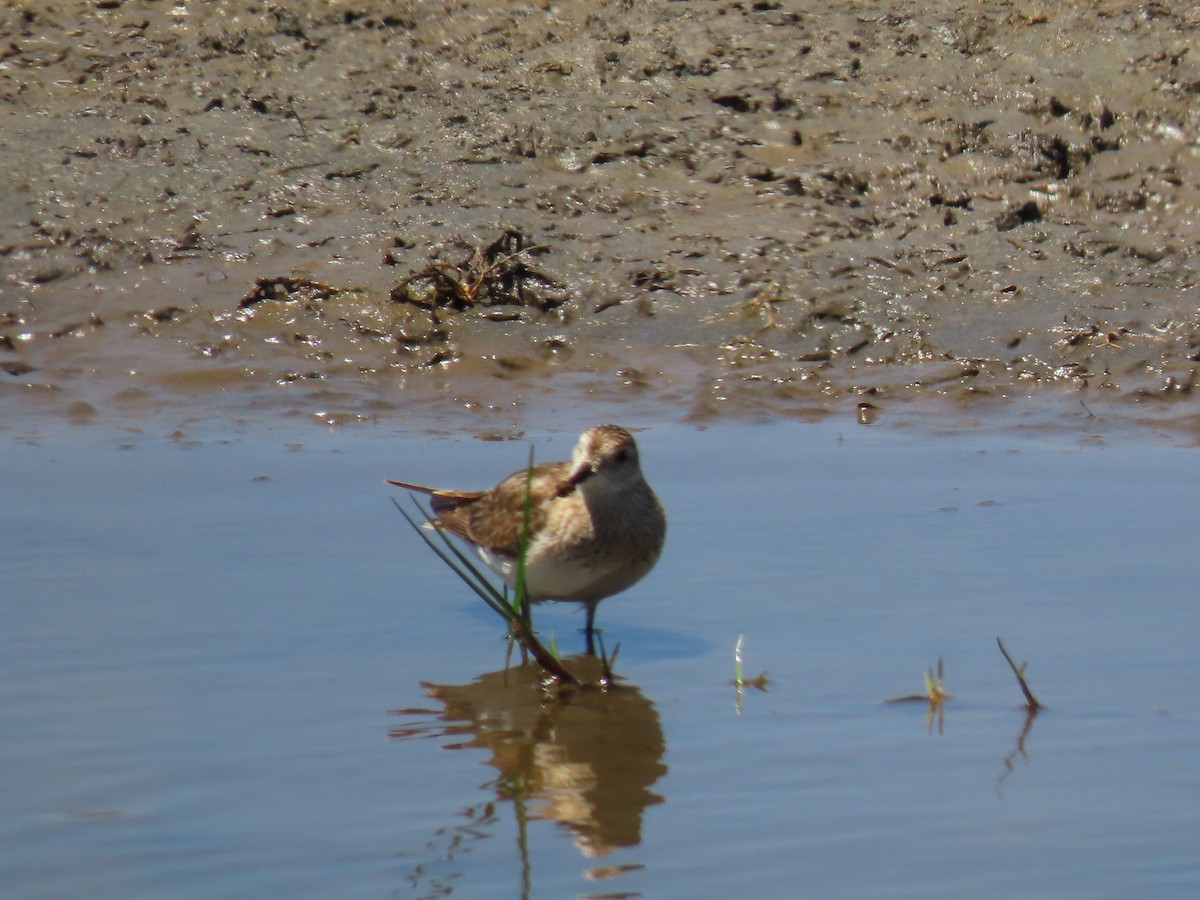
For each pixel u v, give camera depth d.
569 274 19.77
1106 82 22.47
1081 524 14.15
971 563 13.24
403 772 9.86
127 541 13.60
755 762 10.02
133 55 23.48
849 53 23.25
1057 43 23.19
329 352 18.58
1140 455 16.23
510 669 11.51
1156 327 18.88
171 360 18.34
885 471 15.71
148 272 19.73
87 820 9.16
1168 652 11.52
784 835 9.05
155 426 16.92
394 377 18.30
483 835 9.10
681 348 18.84
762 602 12.62
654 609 12.66
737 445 16.58
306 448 16.27
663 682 11.31
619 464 12.34
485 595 11.80
